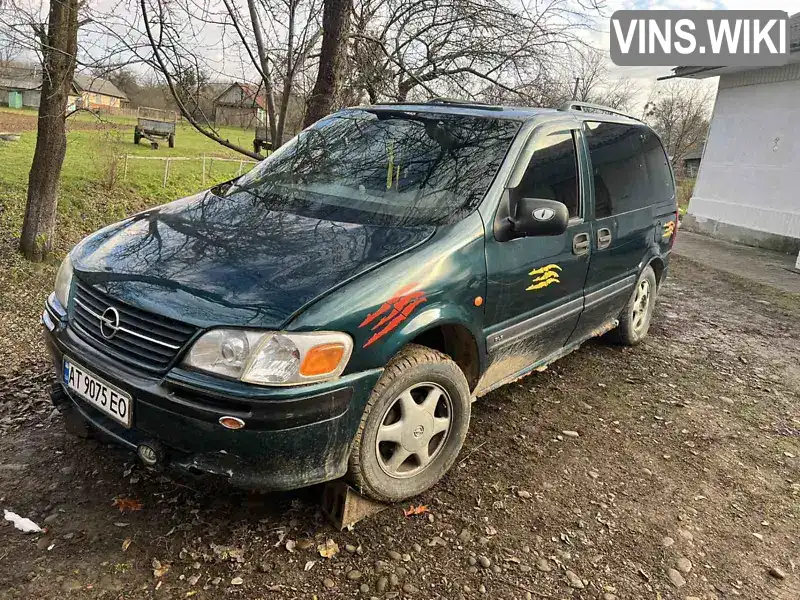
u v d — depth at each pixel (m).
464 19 6.36
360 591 2.34
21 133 21.25
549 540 2.74
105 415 2.49
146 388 2.27
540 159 3.48
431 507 2.87
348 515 2.64
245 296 2.30
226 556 2.44
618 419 3.97
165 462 2.36
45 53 5.27
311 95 5.84
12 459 2.94
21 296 5.36
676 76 14.23
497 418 3.80
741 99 13.12
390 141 3.58
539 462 3.36
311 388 2.26
